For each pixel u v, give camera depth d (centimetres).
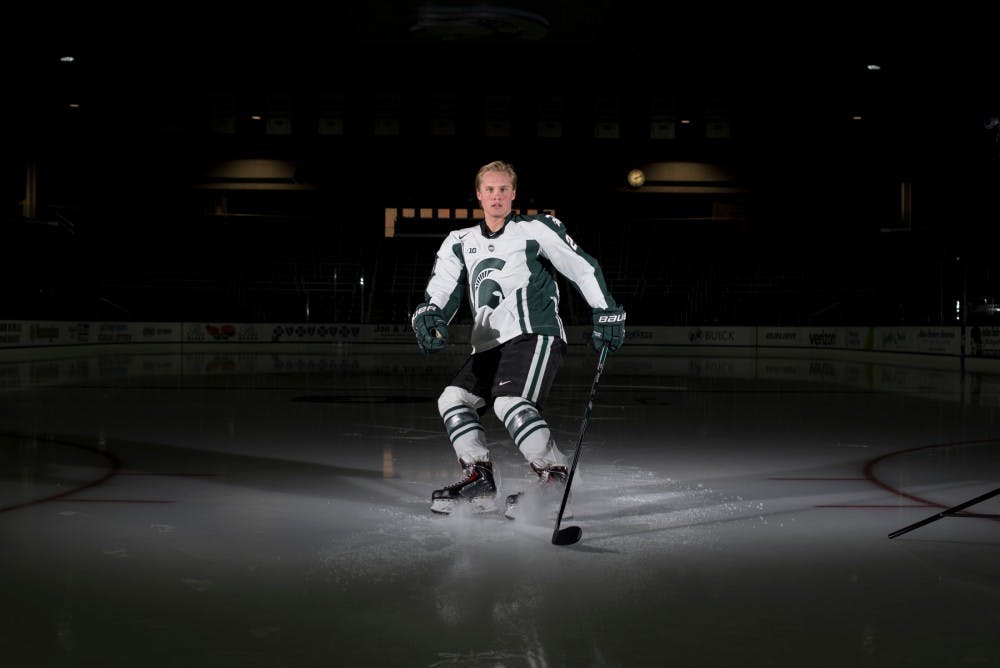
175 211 3628
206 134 3609
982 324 2098
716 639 301
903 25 2817
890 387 1508
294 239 3725
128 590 354
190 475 627
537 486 490
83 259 3362
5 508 512
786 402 1230
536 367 495
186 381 1565
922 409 1137
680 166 3644
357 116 3647
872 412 1097
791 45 3138
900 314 2902
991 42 2705
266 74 3469
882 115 3197
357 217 3747
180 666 276
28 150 3139
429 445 783
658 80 3512
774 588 360
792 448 781
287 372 1862
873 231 3400
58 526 466
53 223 3080
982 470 667
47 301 2977
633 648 292
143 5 2991
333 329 3066
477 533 452
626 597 346
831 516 501
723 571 384
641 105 3619
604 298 493
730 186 3647
